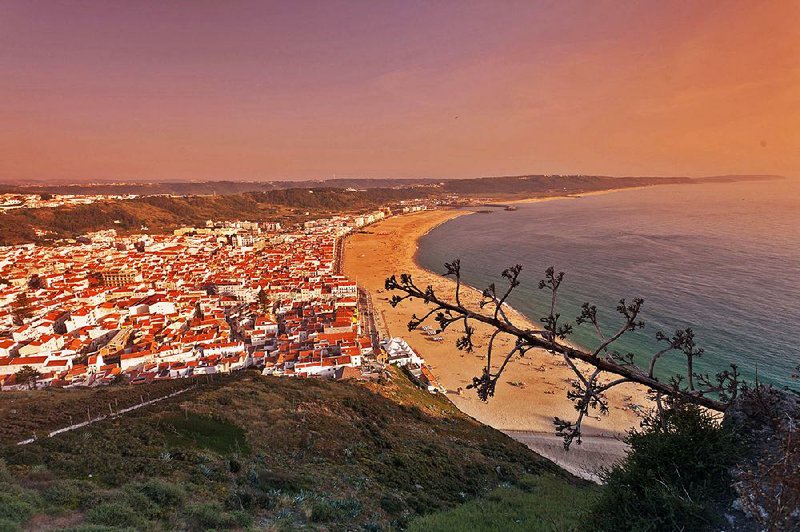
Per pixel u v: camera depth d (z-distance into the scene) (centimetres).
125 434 2394
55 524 1271
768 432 719
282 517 1573
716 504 692
